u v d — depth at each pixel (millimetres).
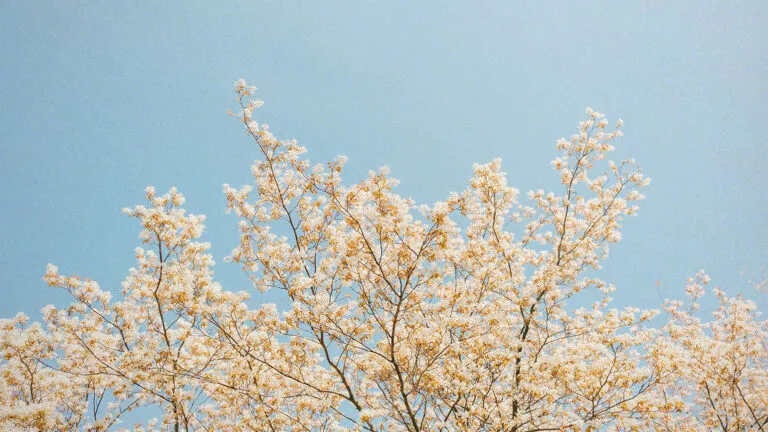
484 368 7406
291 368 7625
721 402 9492
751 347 9836
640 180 9266
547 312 8250
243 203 7652
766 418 9320
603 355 7426
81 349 7629
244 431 7328
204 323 7320
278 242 7527
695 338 9375
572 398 7551
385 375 7262
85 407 7984
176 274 7141
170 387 7203
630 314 7598
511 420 7031
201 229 7277
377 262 6324
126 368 7227
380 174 6230
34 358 7430
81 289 7516
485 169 7848
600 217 9273
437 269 6719
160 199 7102
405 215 6355
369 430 7113
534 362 7859
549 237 9570
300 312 6707
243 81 7430
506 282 7965
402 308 6984
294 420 7348
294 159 7039
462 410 7445
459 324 6648
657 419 7262
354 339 6715
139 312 8062
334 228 7426
